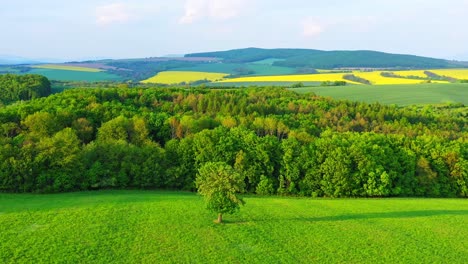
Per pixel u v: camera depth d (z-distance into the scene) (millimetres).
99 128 103562
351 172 87938
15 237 48656
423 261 46875
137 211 61281
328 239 52625
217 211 55281
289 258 46531
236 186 55312
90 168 82688
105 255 45188
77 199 69438
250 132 99062
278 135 115250
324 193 87500
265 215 62375
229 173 55156
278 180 89938
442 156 95500
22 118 104312
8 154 77625
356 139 100438
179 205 65750
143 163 86000
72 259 43781
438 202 79562
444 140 106500
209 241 50156
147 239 50031
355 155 88688
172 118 113125
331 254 48000
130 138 103625
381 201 79062
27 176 76750
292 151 90875
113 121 102250
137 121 104938
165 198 71938
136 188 86188
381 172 87375
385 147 95312
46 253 44719
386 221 61750
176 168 87500
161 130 111875
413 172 92062
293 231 55219
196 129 109625
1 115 103000
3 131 95375
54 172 79062
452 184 94250
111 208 62312
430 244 52031
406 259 47219
